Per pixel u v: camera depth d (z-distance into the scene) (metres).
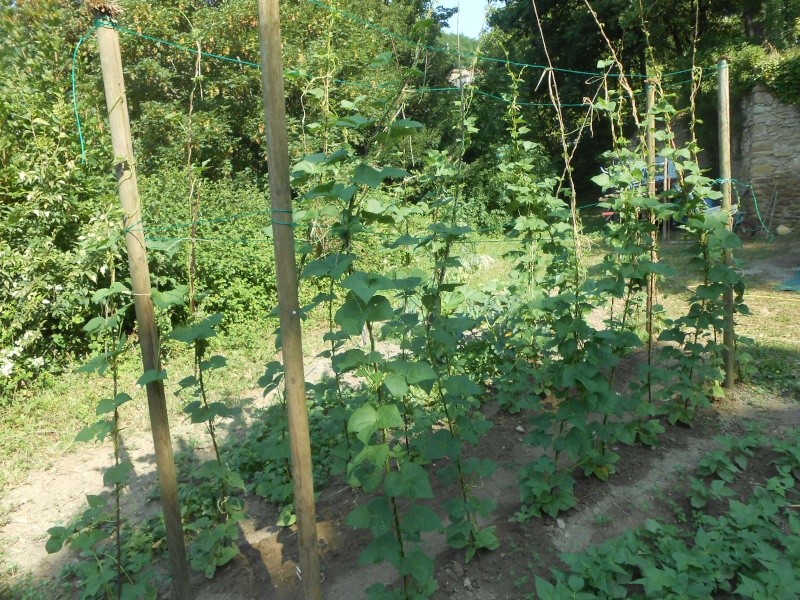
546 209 4.55
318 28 10.85
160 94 11.59
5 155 5.62
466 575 2.81
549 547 2.98
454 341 2.60
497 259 10.22
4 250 5.24
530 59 19.23
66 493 3.97
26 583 3.05
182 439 4.50
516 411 4.45
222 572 2.98
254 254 7.07
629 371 5.17
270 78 1.90
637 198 3.96
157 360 2.48
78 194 6.01
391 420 1.95
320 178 2.74
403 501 3.44
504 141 14.68
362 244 6.91
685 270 9.03
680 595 2.35
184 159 10.45
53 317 5.80
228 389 5.47
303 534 2.17
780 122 11.98
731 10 14.93
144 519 3.53
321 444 4.12
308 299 7.43
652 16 14.50
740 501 3.27
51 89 5.86
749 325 6.25
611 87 7.98
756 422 4.11
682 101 13.55
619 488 3.45
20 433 4.75
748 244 11.28
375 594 2.36
